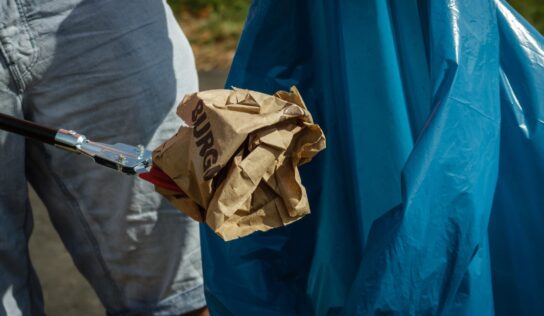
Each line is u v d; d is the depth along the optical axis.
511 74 1.78
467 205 1.60
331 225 1.90
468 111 1.61
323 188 1.90
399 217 1.57
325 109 1.88
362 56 1.84
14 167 1.83
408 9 1.79
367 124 1.87
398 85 1.84
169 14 1.91
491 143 1.65
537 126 1.75
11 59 1.72
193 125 1.41
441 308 1.63
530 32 1.78
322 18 1.83
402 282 1.58
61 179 1.92
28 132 1.57
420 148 1.58
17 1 1.70
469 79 1.62
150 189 1.91
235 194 1.33
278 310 1.90
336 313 1.91
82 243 2.00
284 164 1.41
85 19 1.76
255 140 1.36
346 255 1.91
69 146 1.55
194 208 1.44
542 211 1.78
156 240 1.96
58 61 1.77
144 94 1.85
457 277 1.61
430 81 1.74
